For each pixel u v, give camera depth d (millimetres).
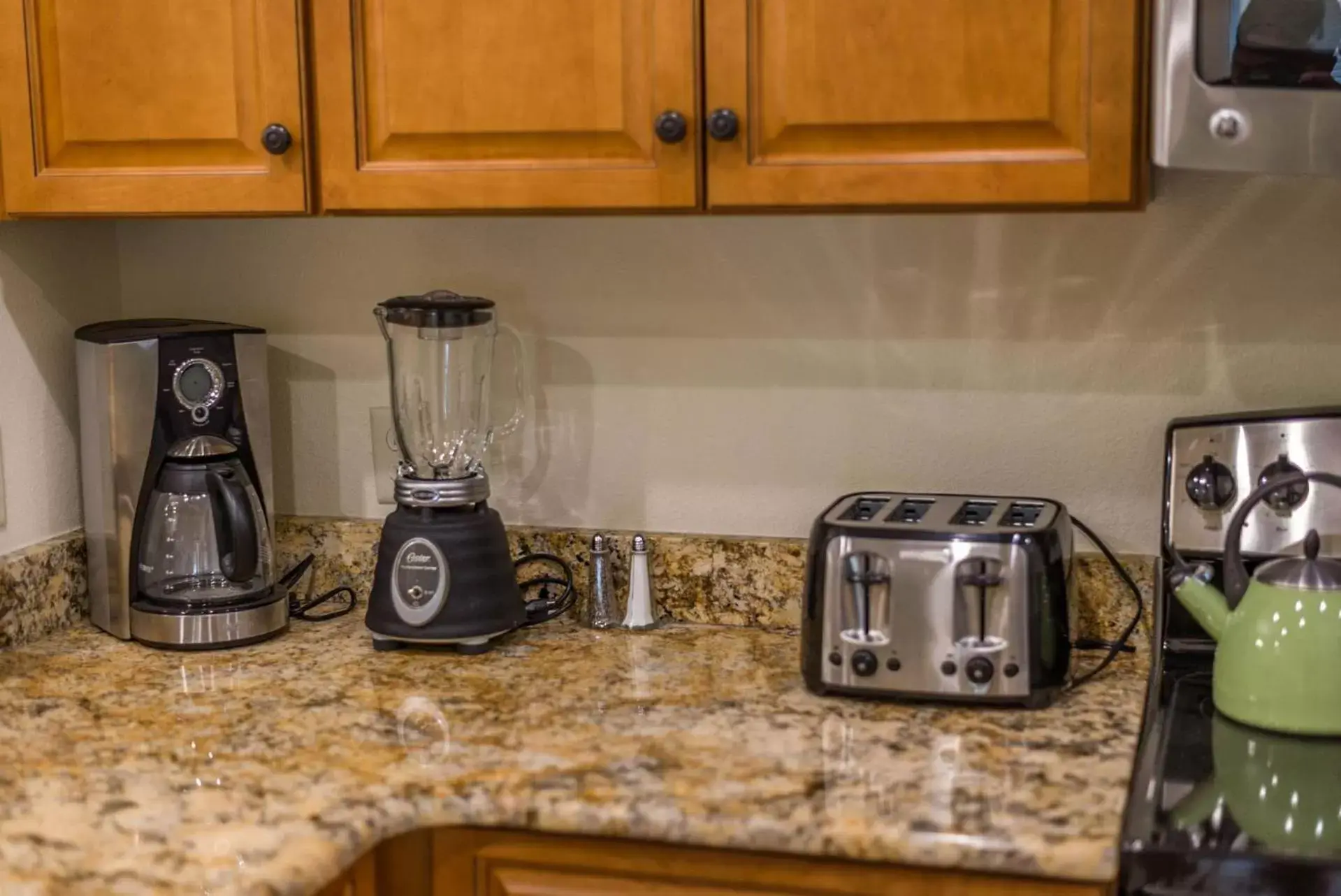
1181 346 1812
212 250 2088
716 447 1973
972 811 1340
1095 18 1464
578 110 1602
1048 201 1502
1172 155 1406
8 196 1763
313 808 1374
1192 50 1380
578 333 1991
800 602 1922
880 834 1304
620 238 1957
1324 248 1752
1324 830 1297
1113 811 1335
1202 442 1725
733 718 1587
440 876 1449
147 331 1861
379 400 2070
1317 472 1569
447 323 1820
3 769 1468
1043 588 1581
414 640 1819
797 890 1367
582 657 1818
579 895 1418
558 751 1499
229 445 1908
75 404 2021
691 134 1573
